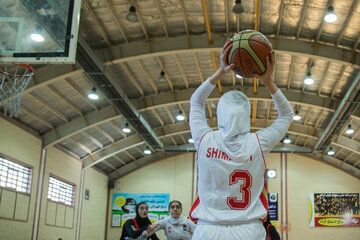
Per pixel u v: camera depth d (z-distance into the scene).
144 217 7.07
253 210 2.36
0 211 17.50
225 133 2.50
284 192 29.80
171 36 16.28
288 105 2.63
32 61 8.82
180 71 19.16
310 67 18.02
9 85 14.68
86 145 25.73
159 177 31.14
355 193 29.17
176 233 7.14
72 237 25.05
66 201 24.59
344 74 18.22
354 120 23.00
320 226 28.83
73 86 18.56
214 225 2.35
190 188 30.53
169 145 30.50
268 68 2.59
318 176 29.91
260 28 15.72
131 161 31.75
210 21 15.49
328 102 20.78
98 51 16.30
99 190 29.69
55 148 23.14
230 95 2.61
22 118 19.59
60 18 9.09
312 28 15.23
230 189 2.38
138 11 14.54
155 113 23.83
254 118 24.81
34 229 20.39
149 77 19.31
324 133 23.95
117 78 19.20
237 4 13.23
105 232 30.41
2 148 17.88
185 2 14.30
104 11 14.38
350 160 29.12
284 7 14.20
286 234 28.92
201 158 2.49
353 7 13.36
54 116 20.78
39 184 21.06
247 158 2.41
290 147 29.45
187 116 25.58
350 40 15.29
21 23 9.12
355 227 28.50
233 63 2.70
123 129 23.48
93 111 21.80
